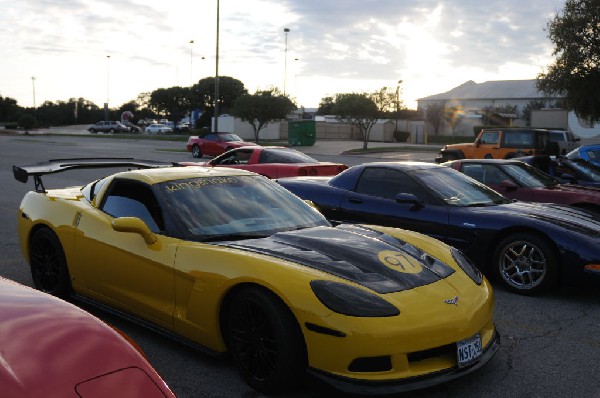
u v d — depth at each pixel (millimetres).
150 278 3967
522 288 5664
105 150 33281
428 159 30094
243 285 3443
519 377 3750
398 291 3312
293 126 43344
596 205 7199
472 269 3957
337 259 3543
